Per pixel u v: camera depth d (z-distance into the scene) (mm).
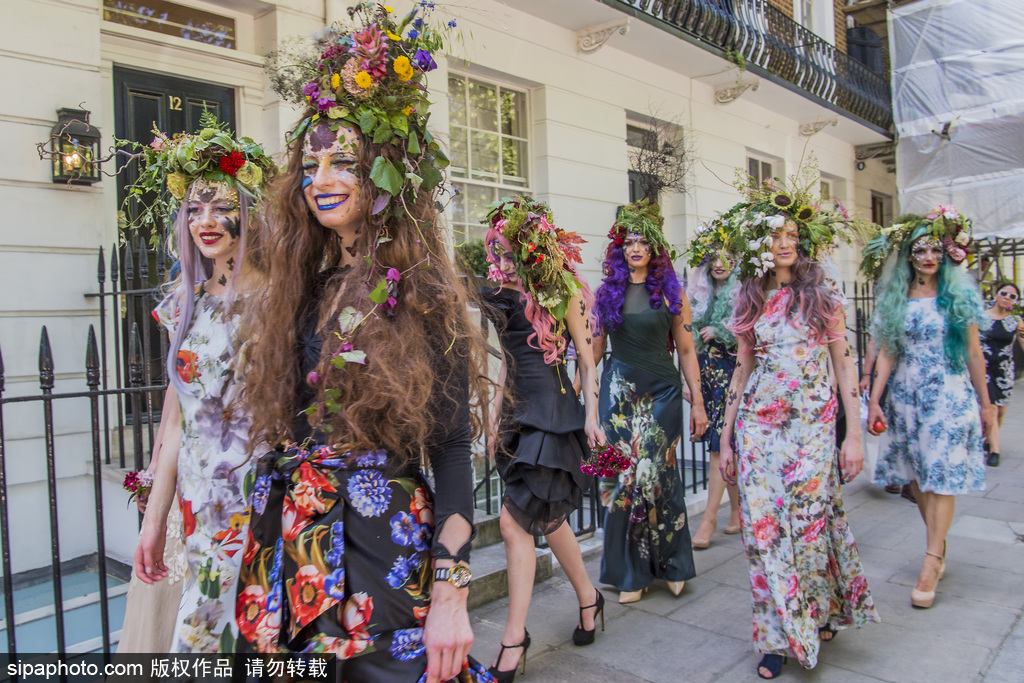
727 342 4434
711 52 7281
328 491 1428
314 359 1504
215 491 1717
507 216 2744
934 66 10711
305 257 1595
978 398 3619
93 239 4051
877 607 3502
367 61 1487
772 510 2869
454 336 1487
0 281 3725
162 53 4461
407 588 1422
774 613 2801
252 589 1453
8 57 3750
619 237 3668
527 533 2789
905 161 11125
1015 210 10156
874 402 3814
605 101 7000
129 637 2152
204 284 1934
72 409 3928
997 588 3680
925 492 3594
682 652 3045
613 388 3609
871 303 7309
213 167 1919
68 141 3838
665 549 3572
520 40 6121
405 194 1545
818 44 10023
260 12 4836
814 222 3010
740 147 9008
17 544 3674
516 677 2812
